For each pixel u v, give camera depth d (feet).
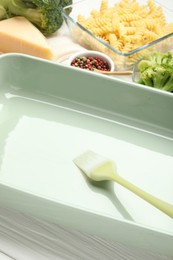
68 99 2.51
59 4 2.98
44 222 2.08
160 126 2.46
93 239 2.06
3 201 1.99
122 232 1.90
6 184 1.93
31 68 2.46
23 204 1.96
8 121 2.43
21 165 2.26
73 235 2.07
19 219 2.08
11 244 2.03
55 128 2.43
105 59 2.88
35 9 2.95
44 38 2.89
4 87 2.51
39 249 2.03
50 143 2.36
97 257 2.03
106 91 2.44
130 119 2.48
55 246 2.04
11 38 2.87
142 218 2.13
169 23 3.15
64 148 2.35
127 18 2.98
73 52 2.96
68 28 3.05
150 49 2.86
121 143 2.41
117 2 3.17
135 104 2.44
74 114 2.49
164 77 2.68
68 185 2.21
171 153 2.40
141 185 2.26
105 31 2.94
